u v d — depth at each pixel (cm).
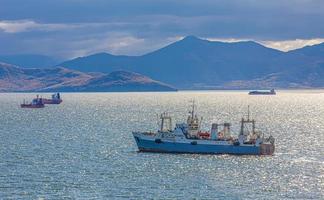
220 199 16000
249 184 17975
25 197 16012
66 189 17025
